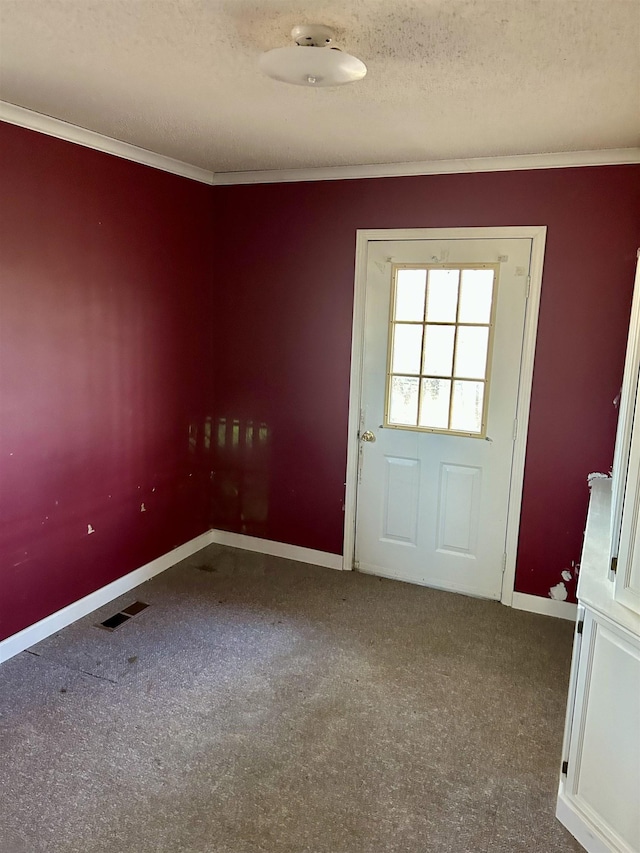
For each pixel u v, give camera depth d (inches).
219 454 166.1
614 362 123.3
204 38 71.4
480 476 138.8
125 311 132.0
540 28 65.4
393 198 135.9
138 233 132.6
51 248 113.2
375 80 82.6
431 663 116.0
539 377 129.6
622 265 120.0
